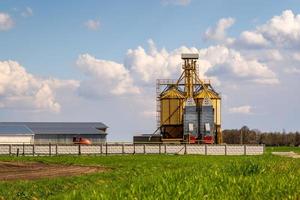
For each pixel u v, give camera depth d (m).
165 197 14.18
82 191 16.25
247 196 15.22
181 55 111.44
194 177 18.69
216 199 14.46
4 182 33.38
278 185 16.27
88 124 125.38
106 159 70.50
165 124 108.50
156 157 77.19
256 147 96.19
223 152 94.69
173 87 110.62
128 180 21.06
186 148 93.88
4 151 86.38
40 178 39.19
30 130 108.50
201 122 104.12
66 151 88.44
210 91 110.38
